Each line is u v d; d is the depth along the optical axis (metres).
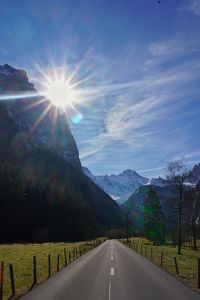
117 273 27.56
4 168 142.00
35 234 135.50
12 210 131.00
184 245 98.00
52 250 61.16
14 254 51.12
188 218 76.94
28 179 150.75
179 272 29.11
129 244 91.50
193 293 18.28
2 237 124.31
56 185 172.25
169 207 68.56
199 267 21.47
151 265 35.16
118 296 17.20
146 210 113.94
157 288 19.97
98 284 21.39
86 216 180.12
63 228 153.88
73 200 169.62
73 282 22.28
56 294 17.67
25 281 23.08
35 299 16.30
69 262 38.28
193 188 64.81
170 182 60.62
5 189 131.62
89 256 48.81
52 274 26.89
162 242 110.56
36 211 143.12
